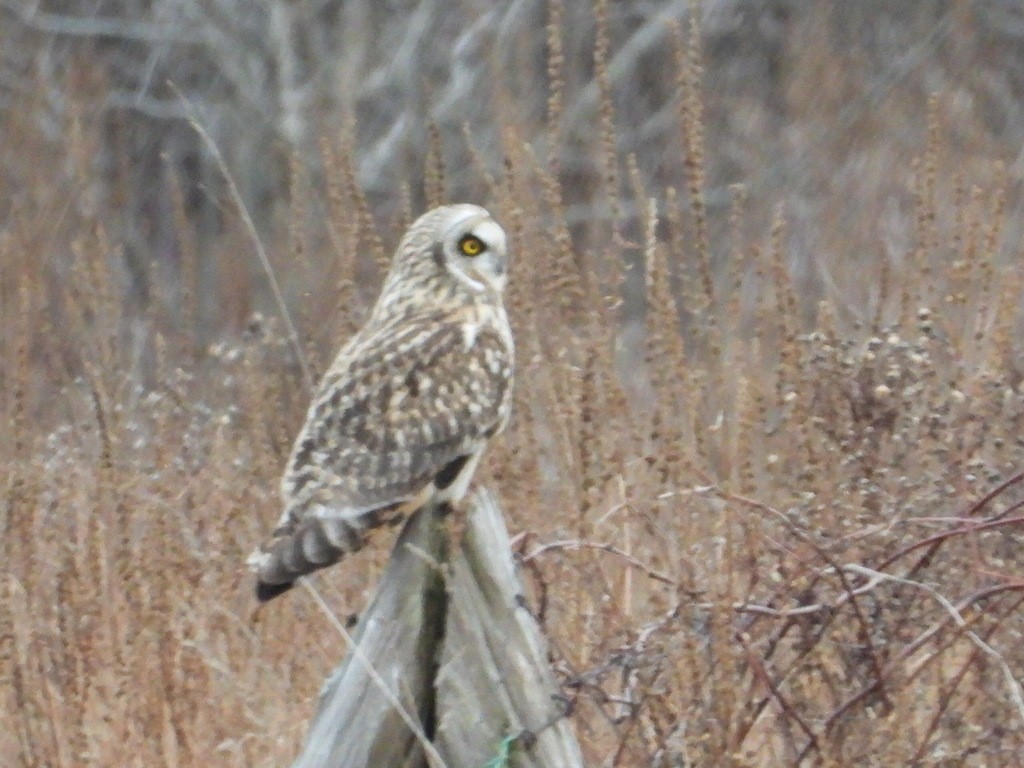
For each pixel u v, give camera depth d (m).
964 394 12.29
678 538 11.35
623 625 10.77
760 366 13.42
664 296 12.17
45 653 13.16
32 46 33.72
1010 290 12.88
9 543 13.10
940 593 10.75
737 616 10.37
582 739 10.38
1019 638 10.84
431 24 34.78
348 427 10.16
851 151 32.31
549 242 14.05
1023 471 11.00
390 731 8.68
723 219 32.03
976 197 13.80
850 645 10.38
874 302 16.45
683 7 34.53
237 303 28.53
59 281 20.59
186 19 34.97
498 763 8.66
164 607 12.73
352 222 14.62
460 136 32.91
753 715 10.17
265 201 33.16
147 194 33.56
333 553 9.66
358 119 33.00
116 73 34.78
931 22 34.41
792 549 10.87
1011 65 33.88
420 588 8.77
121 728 12.79
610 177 13.50
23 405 13.77
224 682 12.73
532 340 12.98
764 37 34.72
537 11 34.53
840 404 11.83
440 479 10.19
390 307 11.01
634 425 12.39
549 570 11.58
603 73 13.67
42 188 28.58
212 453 13.78
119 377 15.59
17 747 13.05
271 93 34.41
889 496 11.30
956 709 10.94
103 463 13.16
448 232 10.98
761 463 13.08
